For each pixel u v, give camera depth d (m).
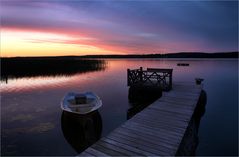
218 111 10.95
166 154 4.14
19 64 37.25
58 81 21.41
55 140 7.09
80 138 7.18
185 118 6.16
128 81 11.42
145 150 4.30
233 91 16.45
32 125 8.45
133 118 6.21
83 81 21.28
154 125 5.62
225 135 7.62
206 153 6.21
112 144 4.57
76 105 7.76
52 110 10.58
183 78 22.11
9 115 9.76
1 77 24.73
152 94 11.20
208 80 22.25
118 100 12.70
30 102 12.29
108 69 36.84
